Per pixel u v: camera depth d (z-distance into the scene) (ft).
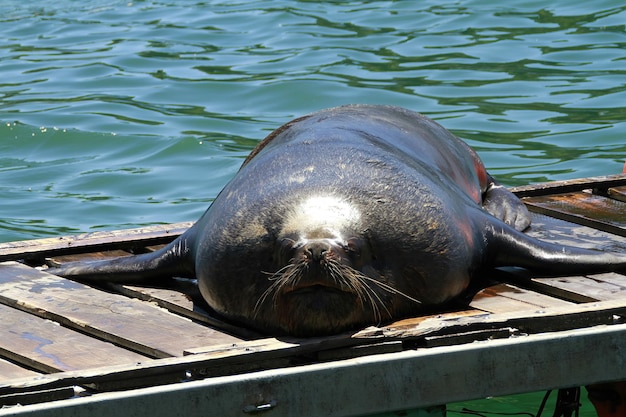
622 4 180.24
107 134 134.41
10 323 65.16
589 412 80.74
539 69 152.35
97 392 55.11
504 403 82.58
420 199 65.92
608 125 130.00
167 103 146.92
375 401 56.03
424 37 172.04
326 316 59.82
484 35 170.50
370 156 68.28
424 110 137.59
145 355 60.18
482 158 120.78
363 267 62.64
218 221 66.18
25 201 113.70
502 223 72.95
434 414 57.98
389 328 59.82
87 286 72.38
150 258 72.95
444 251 65.05
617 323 62.28
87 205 112.06
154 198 113.91
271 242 63.41
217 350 57.82
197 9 206.90
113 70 164.86
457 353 57.21
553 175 115.34
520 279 71.15
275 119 138.82
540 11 181.47
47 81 160.56
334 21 187.21
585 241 78.54
